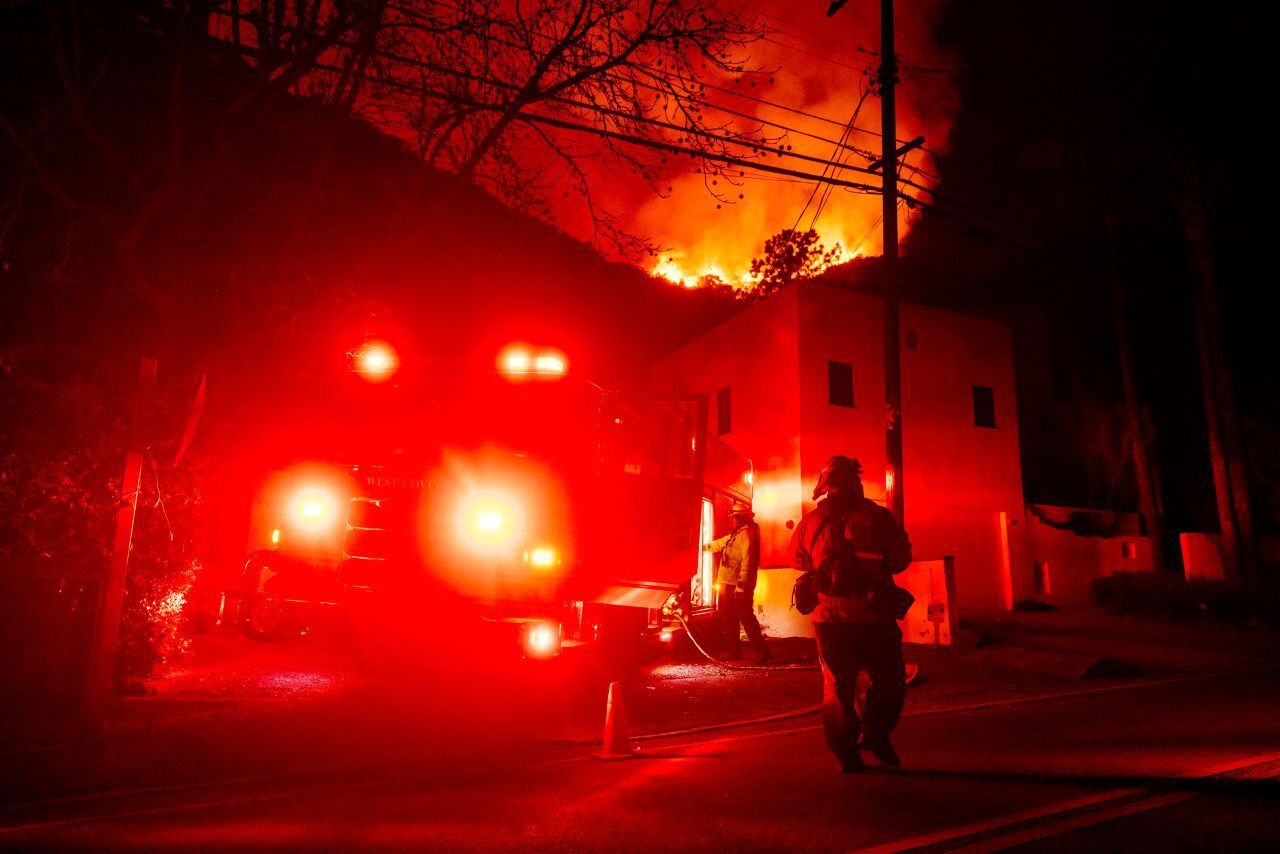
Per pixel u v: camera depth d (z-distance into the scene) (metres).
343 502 9.27
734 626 11.85
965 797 4.99
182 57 8.98
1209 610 17.81
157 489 8.33
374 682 9.08
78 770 5.64
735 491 13.88
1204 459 29.02
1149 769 5.66
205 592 12.18
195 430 8.96
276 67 9.59
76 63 8.96
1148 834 4.24
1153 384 29.73
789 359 18.92
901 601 5.50
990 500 21.27
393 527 8.80
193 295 9.60
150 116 10.56
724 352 20.89
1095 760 5.97
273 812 4.88
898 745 6.59
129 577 8.13
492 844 4.25
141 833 4.50
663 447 9.75
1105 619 18.47
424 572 8.68
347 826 4.58
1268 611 17.19
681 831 4.41
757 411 19.67
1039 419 30.17
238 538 12.09
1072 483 29.44
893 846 4.11
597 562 8.75
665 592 9.30
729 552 11.84
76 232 10.02
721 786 5.34
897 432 14.11
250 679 8.95
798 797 5.04
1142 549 23.88
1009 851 4.01
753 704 8.66
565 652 8.73
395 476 8.91
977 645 13.64
